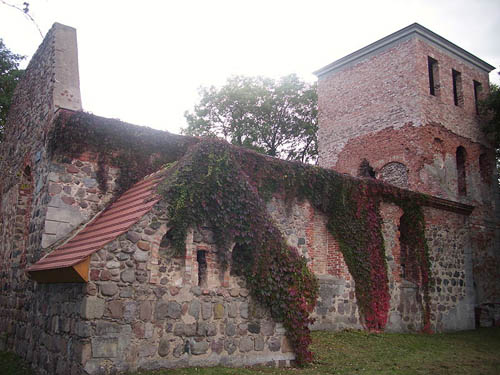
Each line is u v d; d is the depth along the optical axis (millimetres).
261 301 8992
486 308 20297
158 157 11602
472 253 20906
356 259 14516
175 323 7941
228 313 8562
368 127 22406
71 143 10367
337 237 14430
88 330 7109
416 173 19984
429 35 21453
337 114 24047
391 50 22031
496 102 21984
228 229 8828
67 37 11688
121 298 7484
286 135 34156
